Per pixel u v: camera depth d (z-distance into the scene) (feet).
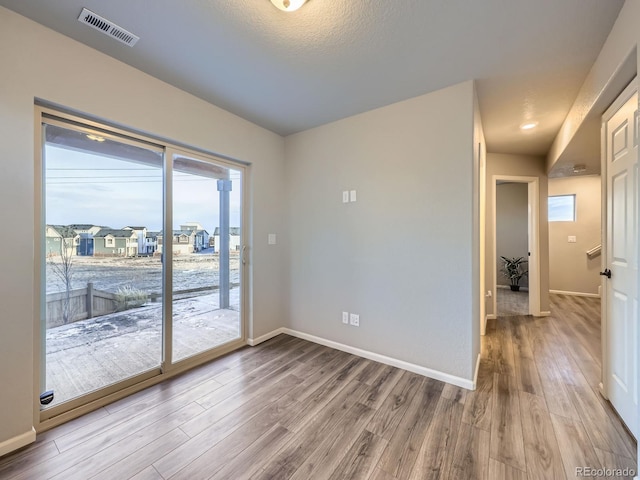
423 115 7.79
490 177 13.02
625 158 5.55
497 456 4.88
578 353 9.20
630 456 4.83
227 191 9.47
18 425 5.06
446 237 7.44
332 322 9.78
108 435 5.41
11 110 4.99
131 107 6.66
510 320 12.87
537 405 6.32
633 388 5.28
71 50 5.72
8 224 4.98
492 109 8.55
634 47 4.41
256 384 7.30
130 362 7.09
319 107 8.62
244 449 5.07
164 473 4.55
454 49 5.93
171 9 4.93
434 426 5.66
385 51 6.01
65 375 6.04
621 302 5.73
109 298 6.77
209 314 8.97
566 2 4.70
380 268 8.61
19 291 5.10
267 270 10.57
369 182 8.83
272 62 6.43
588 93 6.70
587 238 17.60
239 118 9.32
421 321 7.84
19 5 4.86
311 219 10.34
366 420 5.86
